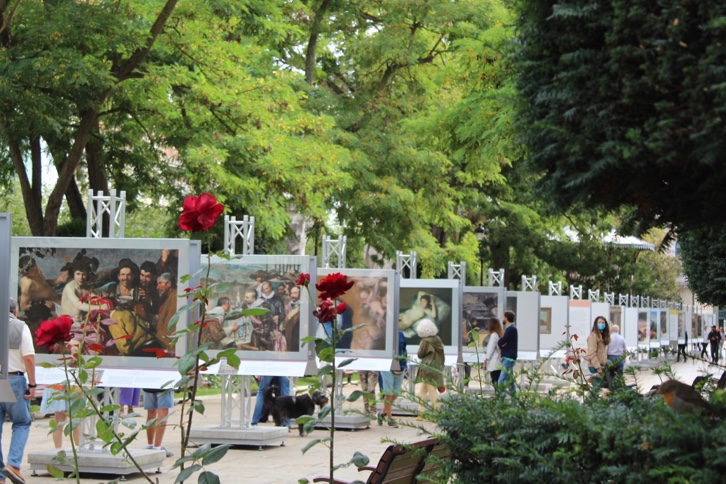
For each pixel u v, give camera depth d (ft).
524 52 16.47
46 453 40.98
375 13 117.29
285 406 55.01
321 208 93.45
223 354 19.13
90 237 44.47
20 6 70.54
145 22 75.15
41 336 20.57
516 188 144.87
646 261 212.43
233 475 41.52
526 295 85.61
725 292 64.03
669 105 14.39
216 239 87.56
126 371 42.39
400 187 112.68
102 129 87.40
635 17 14.42
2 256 33.76
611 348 83.20
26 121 68.69
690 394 15.99
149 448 44.06
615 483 14.84
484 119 49.75
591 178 15.60
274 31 87.97
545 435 15.89
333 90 122.83
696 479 13.25
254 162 84.33
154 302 42.55
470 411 17.28
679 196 17.02
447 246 134.31
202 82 80.23
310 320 50.52
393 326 59.67
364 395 19.60
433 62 118.52
